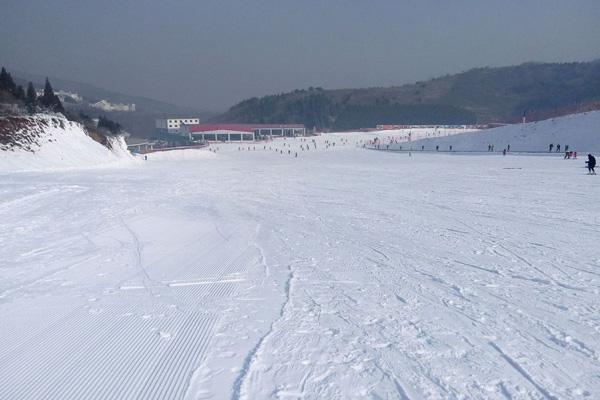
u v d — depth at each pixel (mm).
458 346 5727
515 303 7336
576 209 17953
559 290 8008
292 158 78250
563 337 6000
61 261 10258
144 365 5270
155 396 4621
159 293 7926
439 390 4691
